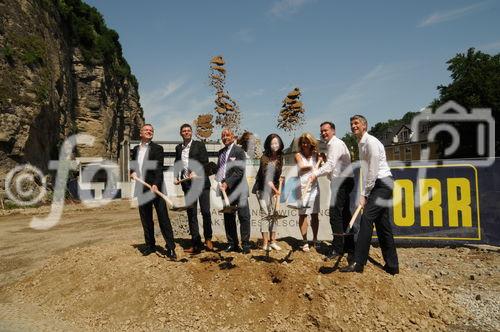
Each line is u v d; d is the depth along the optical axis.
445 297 4.62
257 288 4.61
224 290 4.62
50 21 34.56
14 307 4.96
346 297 4.36
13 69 26.02
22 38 27.80
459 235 7.12
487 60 37.62
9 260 8.10
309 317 4.16
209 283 4.79
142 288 4.80
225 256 5.76
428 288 4.75
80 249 6.66
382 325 4.05
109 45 49.88
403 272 5.22
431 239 7.26
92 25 47.62
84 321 4.42
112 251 6.21
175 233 9.41
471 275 5.50
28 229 13.54
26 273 6.85
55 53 33.97
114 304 4.65
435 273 5.70
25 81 26.78
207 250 6.25
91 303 4.77
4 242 10.66
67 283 5.39
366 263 5.35
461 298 4.70
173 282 4.84
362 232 4.94
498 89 34.44
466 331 3.94
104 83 45.59
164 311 4.40
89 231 12.41
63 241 10.44
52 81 30.95
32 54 27.91
